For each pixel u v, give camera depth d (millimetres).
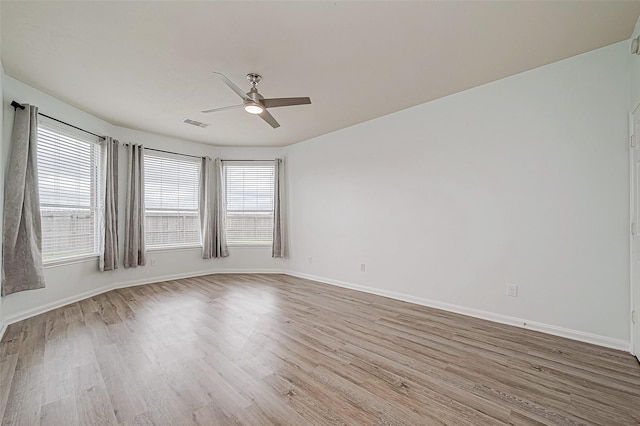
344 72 2904
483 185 3230
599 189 2580
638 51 2168
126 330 2947
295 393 1924
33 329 2955
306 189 5387
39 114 3322
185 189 5520
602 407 1779
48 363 2297
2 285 2910
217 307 3695
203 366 2260
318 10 2021
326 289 4594
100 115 4102
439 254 3592
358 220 4523
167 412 1740
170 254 5258
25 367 2236
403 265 3961
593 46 2521
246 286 4785
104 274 4395
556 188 2785
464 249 3379
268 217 5953
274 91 3318
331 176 4930
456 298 3449
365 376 2123
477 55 2629
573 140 2695
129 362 2318
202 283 4992
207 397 1881
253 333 2887
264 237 5945
